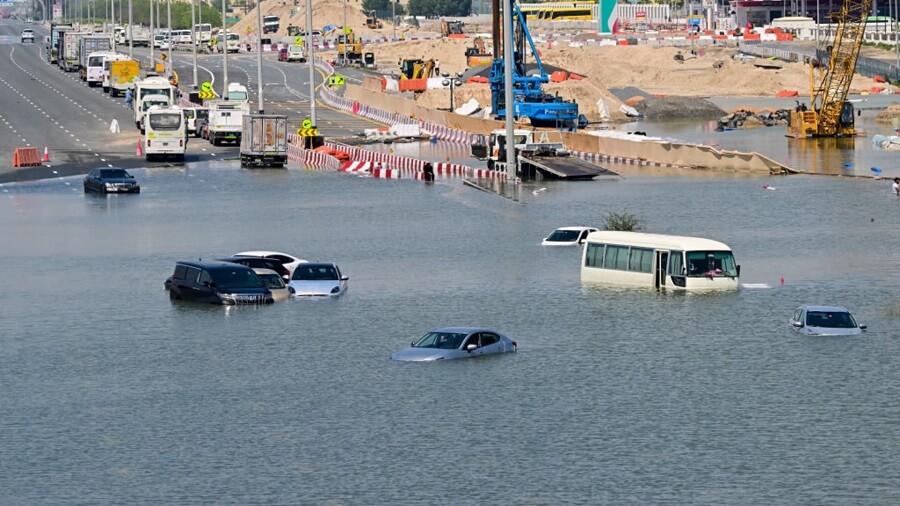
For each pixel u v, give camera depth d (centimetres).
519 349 14088
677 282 16662
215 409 12275
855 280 17138
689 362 13438
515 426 11562
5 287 18050
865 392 12331
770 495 9950
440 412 11988
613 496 9981
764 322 15000
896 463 10538
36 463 10956
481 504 9888
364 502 9975
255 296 16562
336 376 13212
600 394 12431
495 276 17862
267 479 10475
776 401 12119
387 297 16750
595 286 17100
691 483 10200
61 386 13200
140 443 11394
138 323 15738
